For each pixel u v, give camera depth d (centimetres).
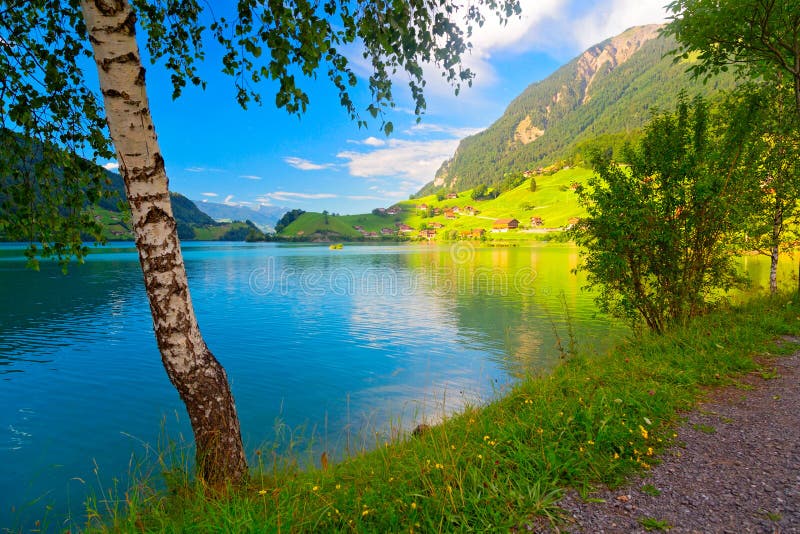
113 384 1628
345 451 923
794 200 1233
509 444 428
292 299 4025
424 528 299
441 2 508
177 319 413
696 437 432
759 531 277
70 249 476
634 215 941
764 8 979
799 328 863
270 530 301
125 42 356
